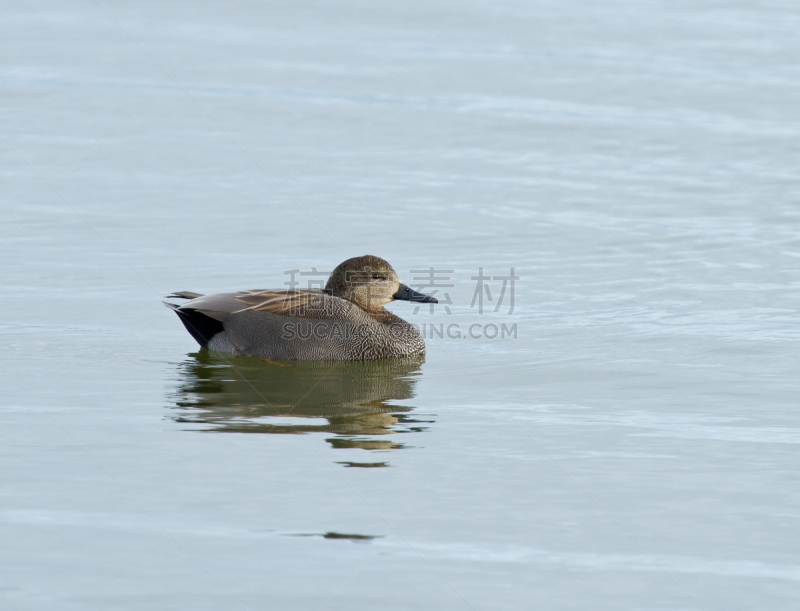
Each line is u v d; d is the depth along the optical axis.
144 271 17.69
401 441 10.80
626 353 14.09
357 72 31.48
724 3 41.25
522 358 14.05
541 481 9.76
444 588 7.91
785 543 8.58
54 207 20.84
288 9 39.16
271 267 18.06
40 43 34.50
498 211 21.00
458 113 27.97
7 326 15.02
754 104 29.00
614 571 8.18
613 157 24.81
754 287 16.94
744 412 11.69
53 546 8.41
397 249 18.95
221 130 26.36
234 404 12.02
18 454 10.23
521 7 39.69
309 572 8.10
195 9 39.25
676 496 9.43
